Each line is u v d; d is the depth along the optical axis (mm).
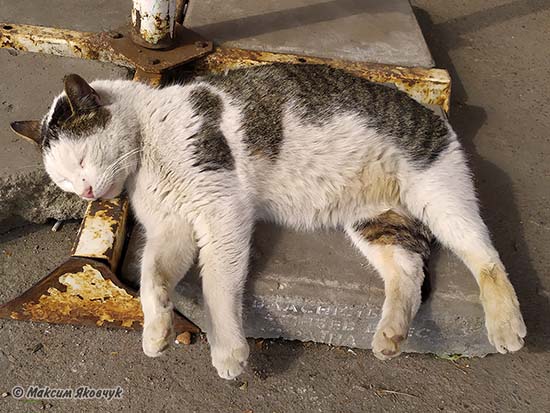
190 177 1054
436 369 1100
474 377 1092
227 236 1049
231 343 1004
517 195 1285
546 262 1197
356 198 1132
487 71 1562
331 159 1104
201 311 1088
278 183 1108
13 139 1188
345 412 1050
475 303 1073
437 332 1087
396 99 1137
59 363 1080
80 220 1234
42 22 1396
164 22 1312
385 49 1433
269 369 1088
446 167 1121
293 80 1124
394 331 1000
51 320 1109
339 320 1085
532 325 1135
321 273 1086
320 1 1549
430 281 1086
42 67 1322
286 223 1147
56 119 1053
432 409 1059
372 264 1095
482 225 1099
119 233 1087
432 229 1111
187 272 1071
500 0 1787
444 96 1372
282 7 1517
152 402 1048
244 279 1056
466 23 1706
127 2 1479
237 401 1055
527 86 1526
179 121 1073
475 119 1433
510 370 1100
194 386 1066
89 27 1395
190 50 1352
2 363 1075
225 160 1068
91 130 1044
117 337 1111
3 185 1145
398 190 1128
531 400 1070
